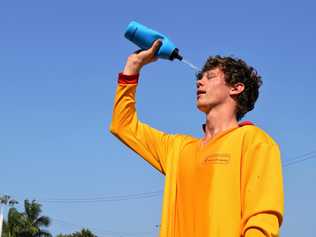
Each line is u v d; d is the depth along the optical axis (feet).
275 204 11.22
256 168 11.71
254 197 11.45
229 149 12.24
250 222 11.14
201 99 13.24
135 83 14.33
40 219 188.24
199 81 13.47
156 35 14.44
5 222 185.16
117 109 14.23
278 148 12.23
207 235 11.71
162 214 12.76
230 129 12.66
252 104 13.51
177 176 12.84
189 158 12.79
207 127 13.14
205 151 12.55
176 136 13.84
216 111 13.07
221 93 13.11
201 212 11.97
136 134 14.07
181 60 14.39
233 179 11.93
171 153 13.34
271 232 10.90
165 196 12.84
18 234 184.24
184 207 12.35
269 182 11.48
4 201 164.35
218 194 11.86
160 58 14.55
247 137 12.22
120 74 14.37
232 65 13.28
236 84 13.15
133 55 14.47
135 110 14.37
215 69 13.34
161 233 12.63
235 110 13.14
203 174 12.24
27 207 187.83
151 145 13.94
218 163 12.15
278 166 11.77
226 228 11.60
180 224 12.34
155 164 13.83
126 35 14.69
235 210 11.71
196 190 12.23
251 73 13.47
